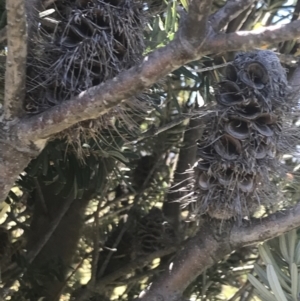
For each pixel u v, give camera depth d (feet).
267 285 1.33
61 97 1.10
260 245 1.35
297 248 1.37
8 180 1.08
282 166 1.37
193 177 1.35
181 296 1.36
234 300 1.74
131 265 1.84
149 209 2.20
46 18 1.11
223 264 1.94
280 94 1.26
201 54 0.93
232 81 1.26
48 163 1.69
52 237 2.04
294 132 1.33
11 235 2.13
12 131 1.05
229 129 1.26
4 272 1.92
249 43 0.90
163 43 1.42
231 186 1.28
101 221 2.25
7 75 0.99
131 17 1.14
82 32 1.12
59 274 1.94
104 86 0.98
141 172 2.21
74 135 1.16
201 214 1.32
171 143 2.13
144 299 1.34
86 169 1.68
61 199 2.03
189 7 0.89
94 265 1.82
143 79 0.96
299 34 0.87
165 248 1.81
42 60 1.11
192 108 1.83
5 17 1.25
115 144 1.55
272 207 1.44
